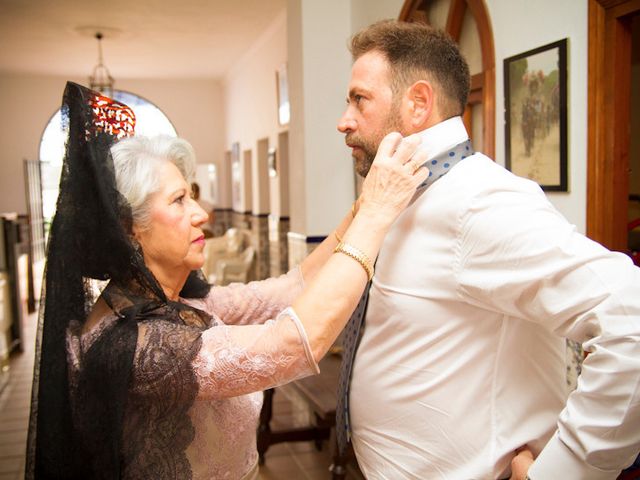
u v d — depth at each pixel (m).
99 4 6.97
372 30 1.24
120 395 1.00
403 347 1.20
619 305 0.91
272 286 1.55
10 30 8.18
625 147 1.98
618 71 1.94
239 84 10.59
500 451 1.13
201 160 12.77
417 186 1.12
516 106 2.39
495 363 1.14
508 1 2.41
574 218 2.13
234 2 6.91
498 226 1.03
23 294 8.36
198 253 1.20
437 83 1.19
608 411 0.92
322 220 4.30
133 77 12.24
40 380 1.08
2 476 3.11
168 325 1.06
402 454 1.23
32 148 11.92
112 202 1.08
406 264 1.18
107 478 1.03
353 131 1.25
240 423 1.21
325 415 2.58
